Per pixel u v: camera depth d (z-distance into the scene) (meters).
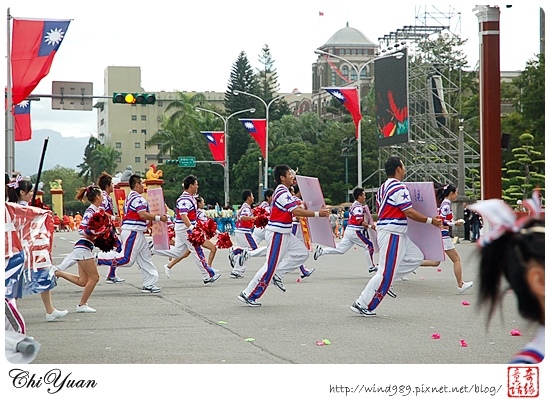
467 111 54.66
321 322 10.46
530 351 3.52
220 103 102.94
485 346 8.72
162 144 80.69
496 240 3.17
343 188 66.19
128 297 13.41
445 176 48.72
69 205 103.00
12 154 21.45
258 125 45.59
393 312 11.38
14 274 8.10
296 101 110.62
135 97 25.78
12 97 20.88
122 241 13.88
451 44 51.03
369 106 75.94
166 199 76.56
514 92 48.56
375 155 65.12
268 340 9.14
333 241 13.32
